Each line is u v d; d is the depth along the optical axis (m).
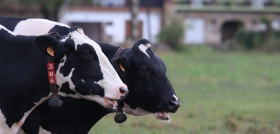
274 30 55.16
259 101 20.27
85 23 48.19
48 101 7.11
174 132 12.72
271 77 29.44
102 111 7.84
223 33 66.88
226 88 24.02
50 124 7.49
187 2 60.34
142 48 7.96
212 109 17.55
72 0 42.94
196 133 12.86
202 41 60.56
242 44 55.50
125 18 49.66
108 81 6.61
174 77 26.91
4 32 7.02
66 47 6.70
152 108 7.92
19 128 7.09
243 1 64.25
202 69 31.86
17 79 6.84
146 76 7.83
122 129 12.62
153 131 12.41
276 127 14.23
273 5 65.56
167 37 47.94
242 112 17.14
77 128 7.78
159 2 53.47
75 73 6.69
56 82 6.80
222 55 47.41
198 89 23.00
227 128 13.92
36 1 40.75
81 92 6.72
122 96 6.57
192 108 17.45
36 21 8.09
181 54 45.22
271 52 52.31
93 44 6.72
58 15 43.09
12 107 6.89
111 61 8.02
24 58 6.91
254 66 36.12
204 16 60.69
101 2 49.94
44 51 6.53
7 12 44.94
